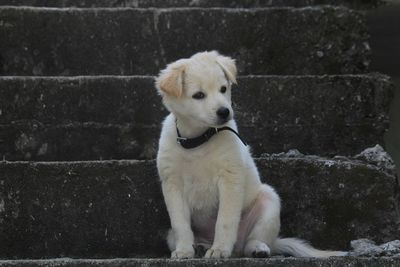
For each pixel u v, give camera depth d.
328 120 6.45
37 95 6.41
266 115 6.43
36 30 7.12
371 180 5.63
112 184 5.62
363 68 7.19
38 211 5.58
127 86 6.43
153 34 7.19
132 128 6.38
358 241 5.49
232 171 5.17
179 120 5.25
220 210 5.15
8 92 6.39
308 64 7.20
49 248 5.59
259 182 5.53
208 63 5.18
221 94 5.12
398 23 8.04
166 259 4.74
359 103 6.47
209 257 4.94
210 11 7.22
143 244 5.63
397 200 5.79
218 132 5.22
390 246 5.17
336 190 5.67
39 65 7.16
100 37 7.15
